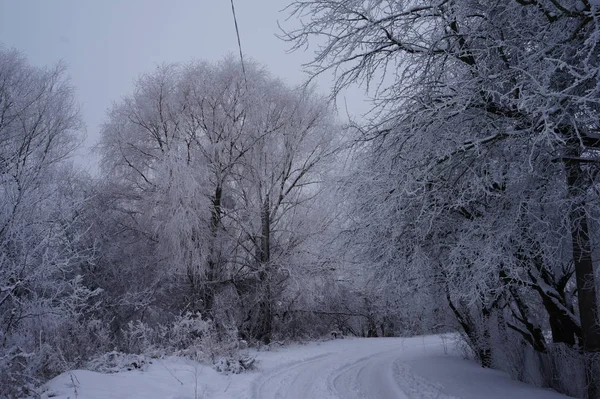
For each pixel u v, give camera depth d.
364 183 7.91
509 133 6.06
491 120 6.65
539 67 5.80
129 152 19.53
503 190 7.36
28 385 6.35
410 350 17.94
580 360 7.82
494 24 6.53
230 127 20.19
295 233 20.75
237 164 20.53
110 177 19.47
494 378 10.14
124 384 7.83
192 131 20.08
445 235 8.82
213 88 20.23
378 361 14.68
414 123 6.96
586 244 6.82
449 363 13.07
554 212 6.72
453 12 6.83
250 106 20.31
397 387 9.53
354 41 7.56
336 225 9.52
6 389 6.12
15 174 8.04
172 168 17.58
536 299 10.09
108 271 18.11
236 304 19.88
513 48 6.38
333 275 20.97
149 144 20.09
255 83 20.69
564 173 6.66
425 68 7.35
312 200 19.77
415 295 9.91
